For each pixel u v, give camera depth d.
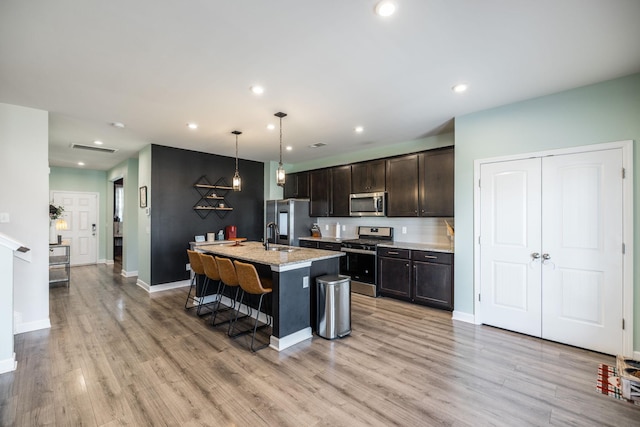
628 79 2.65
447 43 2.14
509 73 2.59
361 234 5.58
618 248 2.71
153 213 5.04
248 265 2.90
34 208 3.33
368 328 3.44
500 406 2.03
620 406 2.03
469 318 3.60
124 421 1.89
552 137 3.02
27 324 3.29
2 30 1.94
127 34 2.01
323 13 1.80
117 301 4.46
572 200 2.93
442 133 4.45
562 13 1.81
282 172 3.75
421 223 4.86
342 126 4.07
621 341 2.69
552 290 3.04
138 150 5.48
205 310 4.04
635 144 2.63
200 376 2.41
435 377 2.39
